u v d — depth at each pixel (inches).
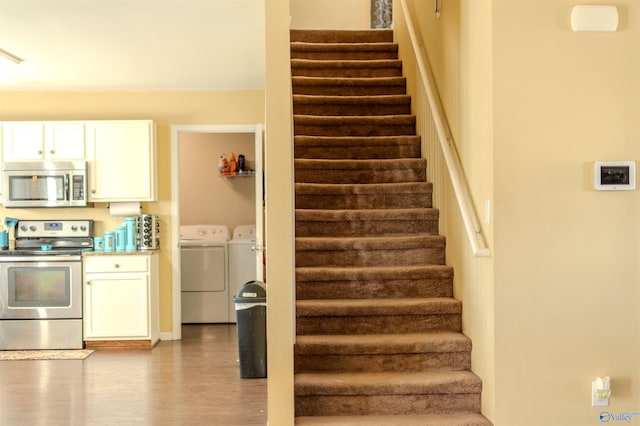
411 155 184.7
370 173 177.9
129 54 191.8
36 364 203.5
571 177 119.6
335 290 151.5
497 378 119.2
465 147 138.4
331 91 205.6
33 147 234.2
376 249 157.6
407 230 165.8
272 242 125.6
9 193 233.1
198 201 310.2
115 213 239.5
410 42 198.7
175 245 244.5
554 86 119.2
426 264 159.0
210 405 158.4
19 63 200.2
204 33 170.9
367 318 143.8
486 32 121.7
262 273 245.1
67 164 233.1
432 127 169.5
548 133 119.2
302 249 155.9
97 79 225.3
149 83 233.8
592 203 119.8
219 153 309.6
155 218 240.4
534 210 119.3
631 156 120.2
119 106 244.7
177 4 147.9
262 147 246.7
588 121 119.6
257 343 184.1
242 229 302.0
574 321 119.7
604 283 120.1
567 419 120.2
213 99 246.2
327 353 135.9
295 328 138.4
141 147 235.8
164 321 242.8
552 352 119.6
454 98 147.8
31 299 225.9
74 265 226.2
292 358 124.1
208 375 187.8
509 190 118.9
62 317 226.1
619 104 119.8
